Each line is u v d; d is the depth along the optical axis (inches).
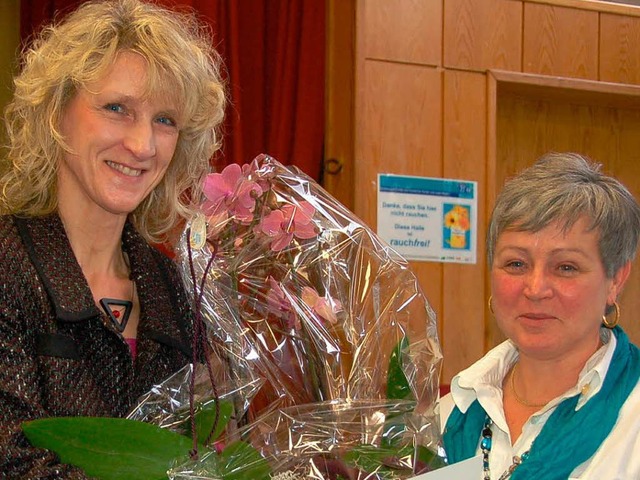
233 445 41.8
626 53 135.8
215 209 49.3
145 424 39.9
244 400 47.4
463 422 57.8
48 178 50.8
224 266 49.9
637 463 49.2
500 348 60.5
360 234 51.1
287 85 124.0
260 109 125.3
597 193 51.6
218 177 49.6
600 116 147.3
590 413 51.3
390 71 120.9
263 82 125.8
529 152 142.1
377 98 120.0
